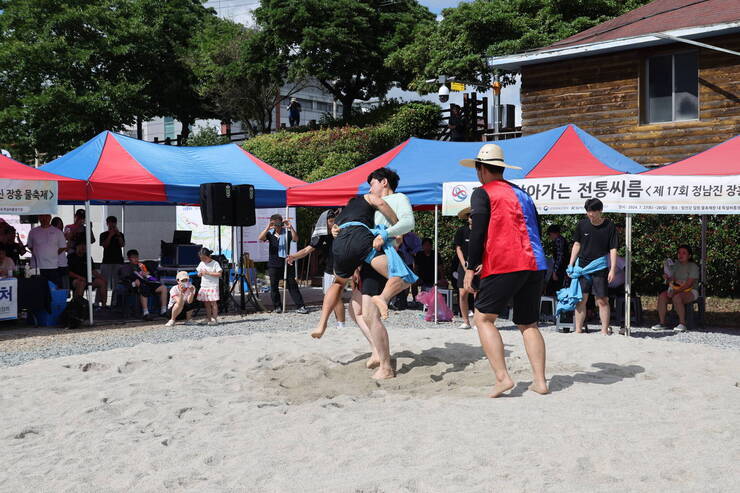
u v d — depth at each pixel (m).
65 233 14.27
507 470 3.52
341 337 8.71
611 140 17.14
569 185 9.65
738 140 10.20
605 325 9.33
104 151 13.20
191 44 37.09
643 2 22.88
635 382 5.84
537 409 4.79
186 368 6.87
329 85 33.25
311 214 20.03
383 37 31.47
